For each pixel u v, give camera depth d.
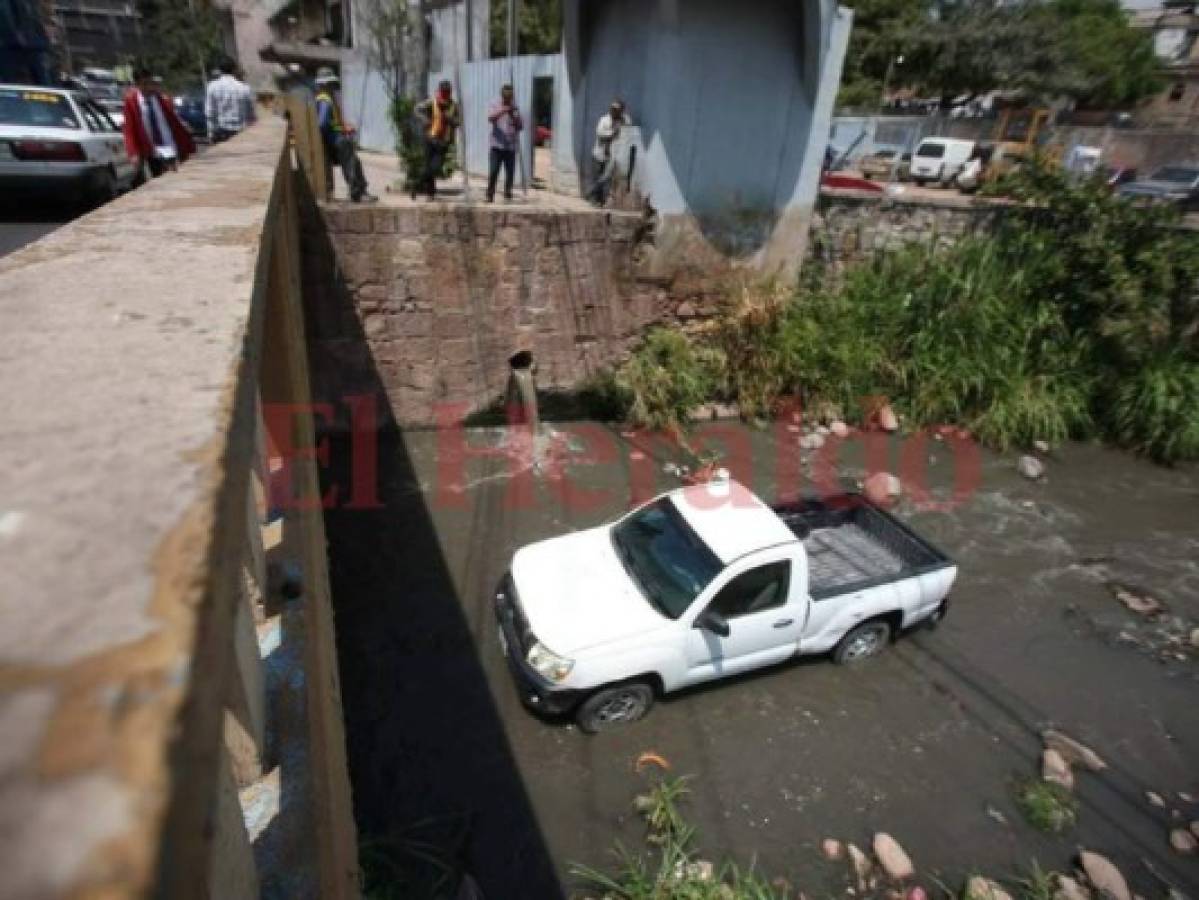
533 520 6.89
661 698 4.79
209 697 0.41
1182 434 8.82
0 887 0.25
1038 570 6.67
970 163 18.38
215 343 0.92
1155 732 4.92
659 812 3.95
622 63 8.66
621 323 8.73
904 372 9.18
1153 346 9.20
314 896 1.51
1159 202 9.27
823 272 9.82
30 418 0.68
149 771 0.32
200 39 27.89
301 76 16.56
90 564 0.47
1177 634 5.92
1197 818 4.31
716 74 7.85
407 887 3.60
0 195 7.87
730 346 9.15
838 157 19.12
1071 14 30.23
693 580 4.43
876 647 5.29
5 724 0.34
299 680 1.98
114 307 1.06
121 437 0.65
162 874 0.28
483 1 12.61
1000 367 9.30
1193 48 35.25
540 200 9.55
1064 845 4.07
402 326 7.79
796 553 4.50
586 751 4.39
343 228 7.20
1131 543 7.24
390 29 13.82
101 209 1.99
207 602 0.45
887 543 5.66
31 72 16.98
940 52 24.16
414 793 4.09
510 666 4.57
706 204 8.48
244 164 3.39
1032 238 9.57
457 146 12.27
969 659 5.44
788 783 4.32
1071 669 5.44
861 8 24.55
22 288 1.16
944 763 4.54
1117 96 29.06
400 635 5.27
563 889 3.67
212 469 0.60
